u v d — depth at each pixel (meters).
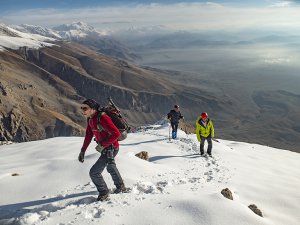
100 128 3.92
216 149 11.11
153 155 9.23
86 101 3.88
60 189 4.57
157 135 13.70
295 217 5.14
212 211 3.62
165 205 3.77
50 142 10.19
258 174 8.17
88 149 8.36
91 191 4.46
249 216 3.60
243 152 12.40
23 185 4.72
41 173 5.27
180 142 11.77
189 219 3.49
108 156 4.03
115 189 4.55
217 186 5.75
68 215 3.46
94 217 3.46
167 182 5.33
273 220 4.73
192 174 6.95
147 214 3.53
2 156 8.18
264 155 12.92
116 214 3.49
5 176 5.20
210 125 9.63
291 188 6.86
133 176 5.50
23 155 7.99
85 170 5.32
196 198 3.93
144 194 4.27
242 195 5.72
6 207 4.01
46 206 3.90
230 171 7.92
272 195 6.03
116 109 4.09
